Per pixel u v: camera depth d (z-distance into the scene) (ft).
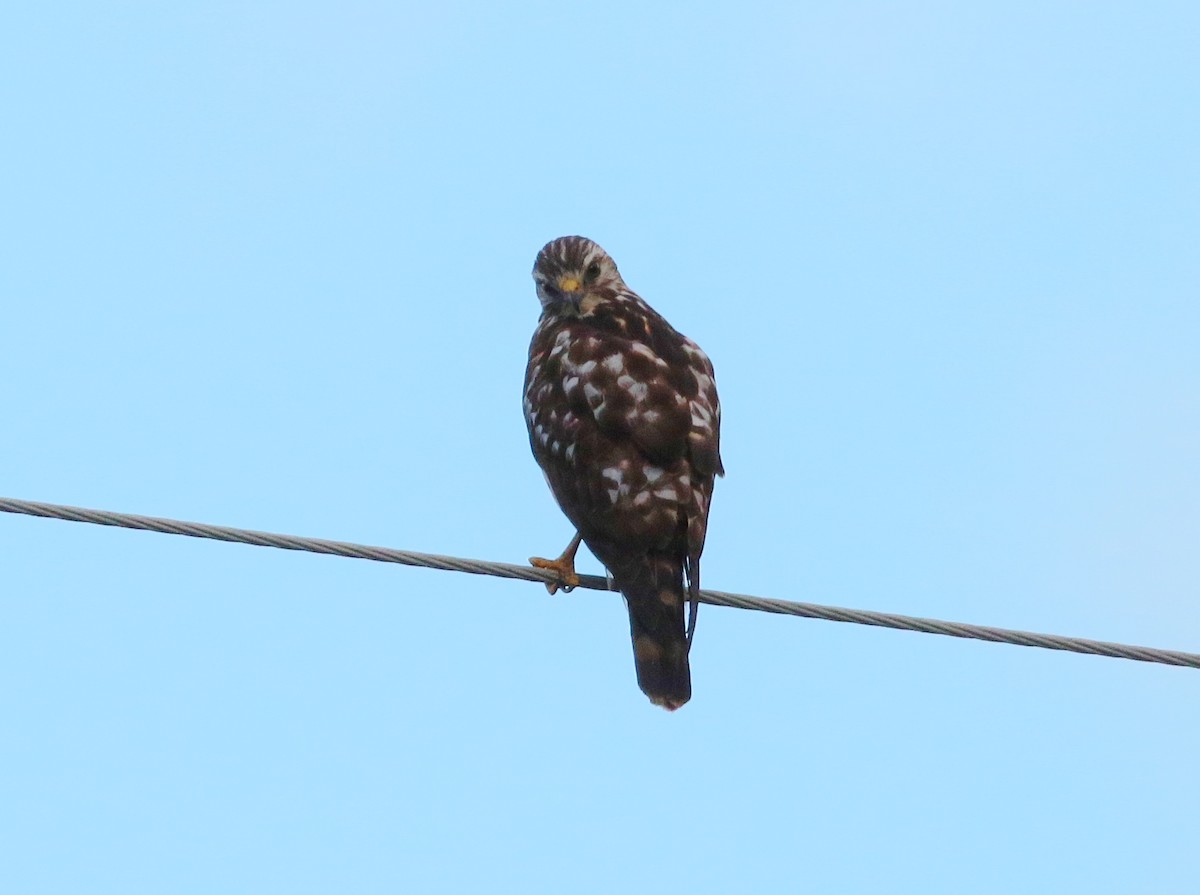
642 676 37.68
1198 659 36.58
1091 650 36.45
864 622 36.96
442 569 37.73
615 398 40.11
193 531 35.22
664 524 38.86
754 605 38.01
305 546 35.99
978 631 36.45
